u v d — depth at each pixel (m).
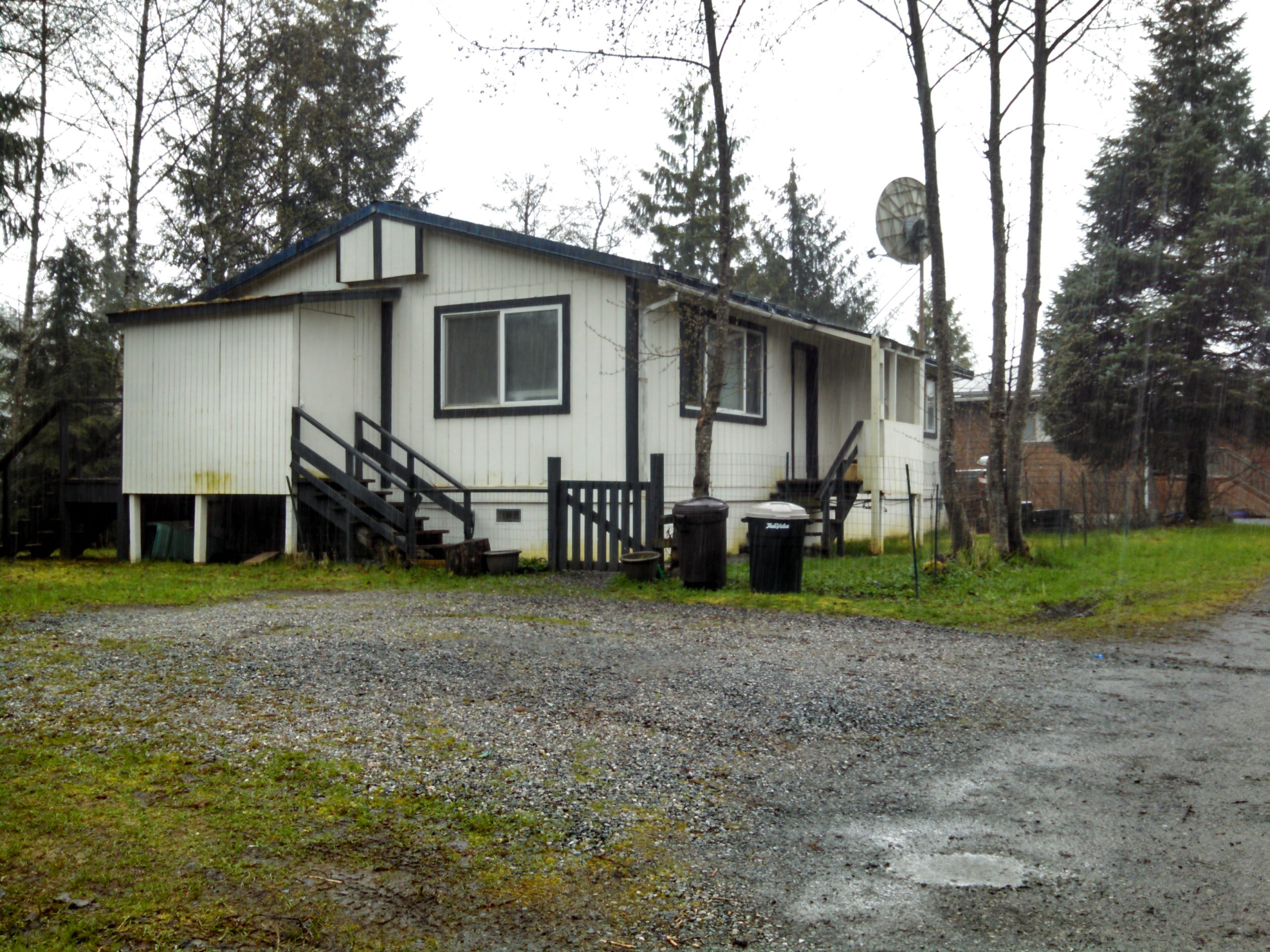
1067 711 5.66
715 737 5.08
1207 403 22.58
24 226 18.42
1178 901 3.26
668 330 13.37
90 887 3.29
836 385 18.20
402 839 3.72
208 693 5.79
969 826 3.93
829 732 5.20
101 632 7.83
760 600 9.66
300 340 13.20
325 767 4.48
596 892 3.34
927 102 12.46
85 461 15.85
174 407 14.17
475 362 13.77
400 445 13.57
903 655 7.20
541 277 13.22
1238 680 6.45
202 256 24.59
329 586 11.07
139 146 21.08
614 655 7.04
